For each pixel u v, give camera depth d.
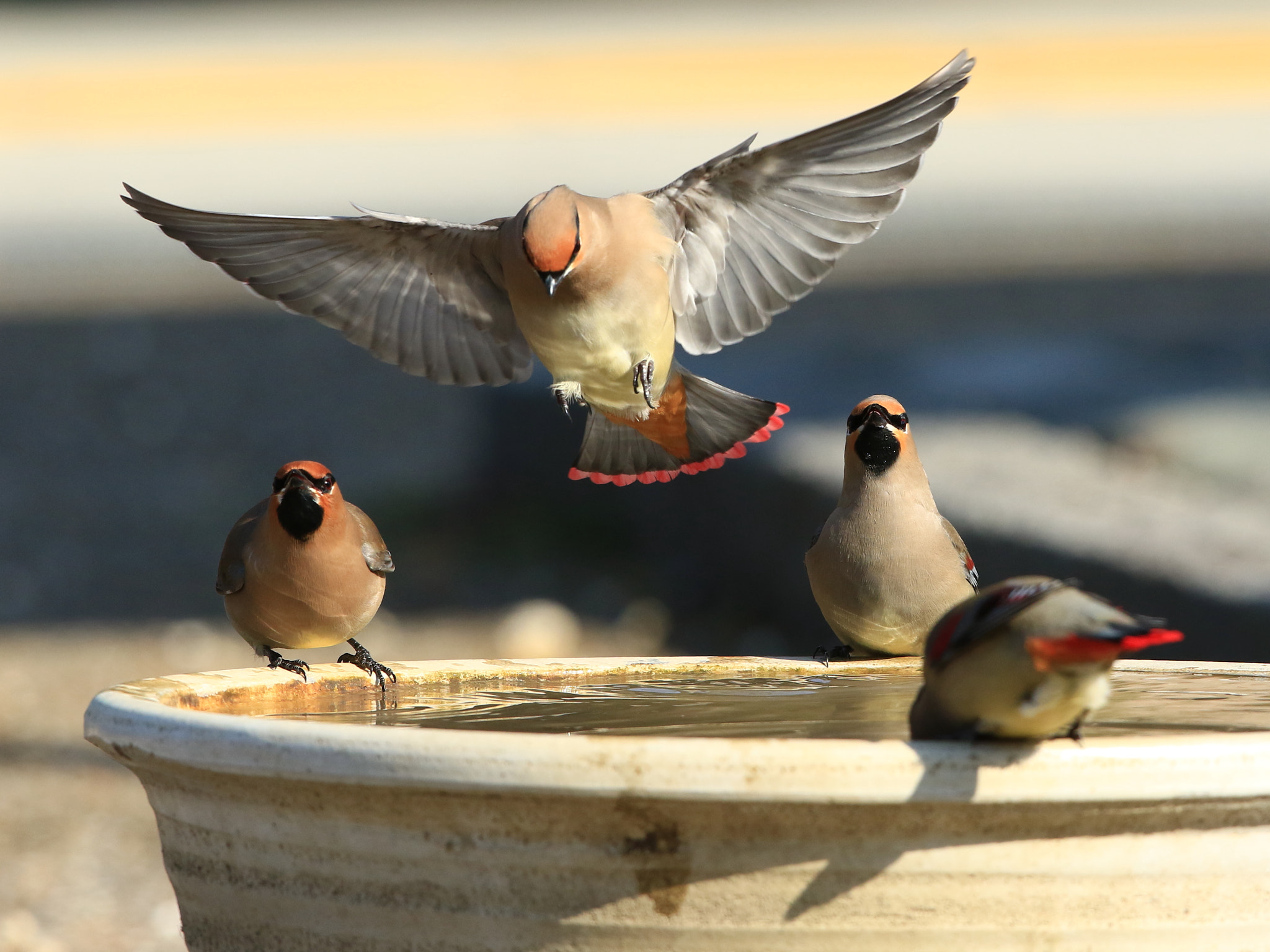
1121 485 12.78
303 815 3.69
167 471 21.66
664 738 3.45
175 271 35.94
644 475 6.09
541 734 3.56
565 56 54.44
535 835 3.52
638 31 59.16
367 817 3.62
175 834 4.07
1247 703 4.73
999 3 64.31
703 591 15.28
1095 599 3.42
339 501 5.68
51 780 10.62
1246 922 3.63
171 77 51.78
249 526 5.83
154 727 3.84
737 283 5.45
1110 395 16.58
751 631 13.79
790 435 15.10
